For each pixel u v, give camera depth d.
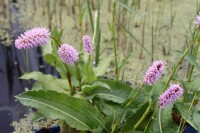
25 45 0.39
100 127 0.53
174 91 0.38
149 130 0.53
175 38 1.02
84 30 1.05
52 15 1.13
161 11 1.15
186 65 0.90
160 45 0.98
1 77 0.87
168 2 1.21
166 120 0.53
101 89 0.58
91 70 0.57
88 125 0.52
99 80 0.58
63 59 0.43
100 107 0.57
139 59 0.92
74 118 0.52
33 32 0.40
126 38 0.96
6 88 0.83
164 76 0.83
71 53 0.43
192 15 1.12
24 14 1.16
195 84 0.59
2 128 0.70
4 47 0.99
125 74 0.85
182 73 0.86
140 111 0.52
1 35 1.04
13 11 1.18
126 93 0.58
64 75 0.59
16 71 0.89
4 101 0.79
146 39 1.01
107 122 0.54
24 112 0.75
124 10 1.01
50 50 0.61
